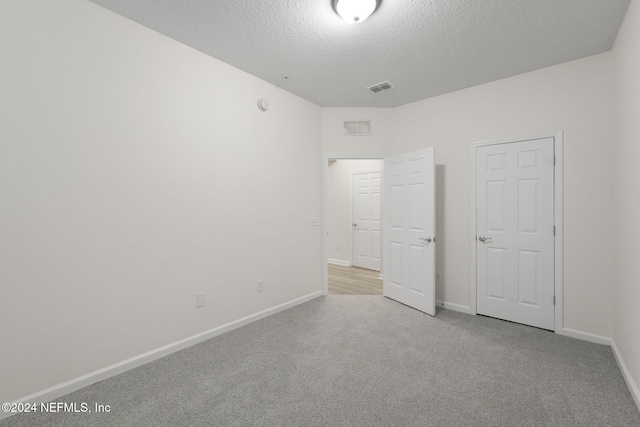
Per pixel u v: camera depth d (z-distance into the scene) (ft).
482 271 10.99
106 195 6.92
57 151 6.20
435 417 5.59
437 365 7.45
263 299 10.84
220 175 9.39
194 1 6.59
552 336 9.19
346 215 21.48
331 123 13.41
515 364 7.50
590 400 6.09
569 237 9.23
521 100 10.09
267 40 8.17
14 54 5.67
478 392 6.35
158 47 7.84
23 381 5.81
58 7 6.19
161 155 7.93
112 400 6.11
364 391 6.40
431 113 12.21
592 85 8.85
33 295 5.92
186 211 8.52
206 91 8.95
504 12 6.90
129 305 7.34
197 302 8.79
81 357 6.56
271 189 11.11
